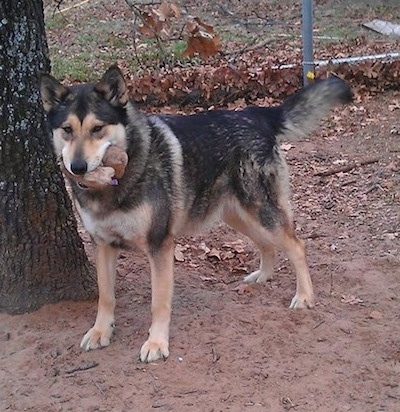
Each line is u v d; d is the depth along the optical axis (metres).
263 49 6.95
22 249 2.99
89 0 9.02
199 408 2.56
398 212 3.77
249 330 2.88
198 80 5.50
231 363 2.73
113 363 2.76
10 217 2.96
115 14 8.96
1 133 2.90
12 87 2.88
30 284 3.02
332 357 2.76
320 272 3.26
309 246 3.50
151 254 2.79
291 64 5.76
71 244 3.05
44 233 2.99
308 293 3.04
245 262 3.45
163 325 2.79
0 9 2.83
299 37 7.38
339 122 4.98
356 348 2.80
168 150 2.83
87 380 2.69
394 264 3.30
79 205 2.78
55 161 2.97
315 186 4.11
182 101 5.52
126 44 7.48
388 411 2.55
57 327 2.96
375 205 3.86
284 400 2.59
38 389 2.68
